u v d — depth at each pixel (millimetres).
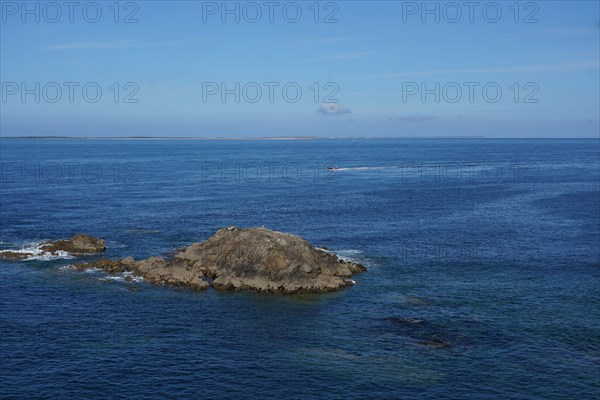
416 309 55344
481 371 42094
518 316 53250
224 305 56500
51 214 106250
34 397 38219
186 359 44031
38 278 64875
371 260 73875
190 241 84375
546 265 71312
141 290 60812
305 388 39594
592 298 58375
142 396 38562
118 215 106250
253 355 44781
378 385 39969
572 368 42562
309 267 62250
